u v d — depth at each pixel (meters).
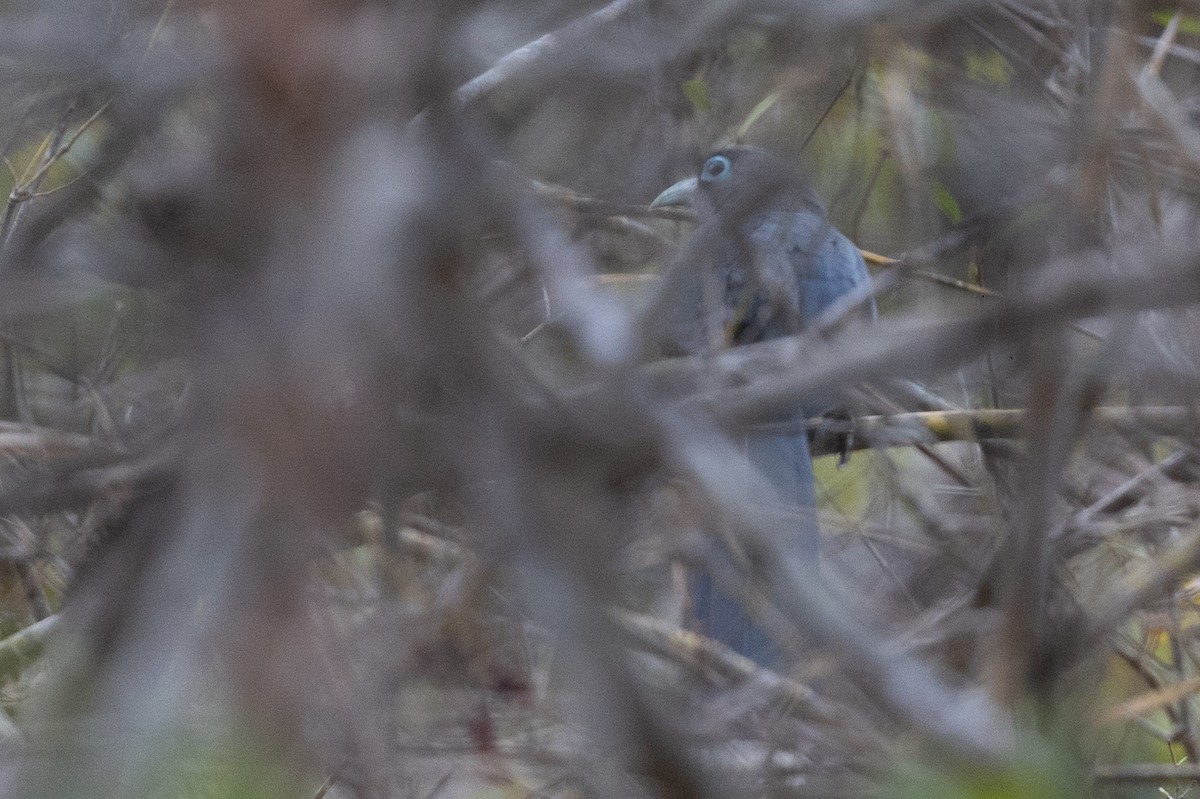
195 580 2.23
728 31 5.24
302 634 2.37
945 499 8.66
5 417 6.95
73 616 3.09
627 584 5.11
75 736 2.20
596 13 4.12
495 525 2.28
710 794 2.06
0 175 6.72
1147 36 9.01
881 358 2.66
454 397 2.37
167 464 2.60
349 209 2.35
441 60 2.56
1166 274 2.54
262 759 2.40
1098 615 4.82
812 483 7.78
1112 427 7.09
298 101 2.33
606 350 2.70
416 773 5.11
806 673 4.16
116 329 4.10
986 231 7.55
